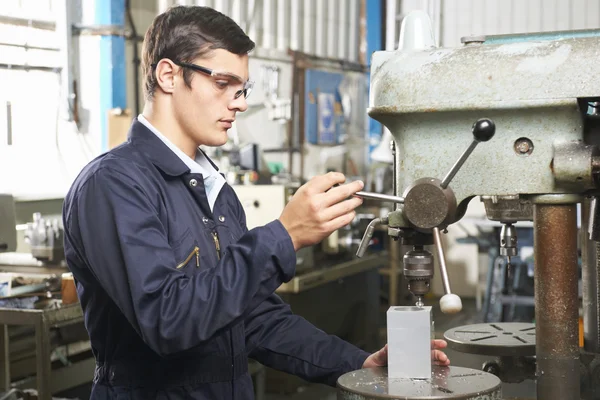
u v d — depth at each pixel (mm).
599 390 1479
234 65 1430
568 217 1237
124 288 1290
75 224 1366
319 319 4438
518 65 1203
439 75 1232
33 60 4488
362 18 7680
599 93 1173
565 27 7543
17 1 4391
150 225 1321
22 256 3750
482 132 1088
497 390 1157
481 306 6785
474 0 7699
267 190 3922
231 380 1506
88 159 4824
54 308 2992
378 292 5320
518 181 1229
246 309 1231
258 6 6281
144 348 1442
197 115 1439
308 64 6812
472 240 5953
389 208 7035
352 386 1170
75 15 4781
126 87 4992
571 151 1190
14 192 4371
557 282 1240
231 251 1262
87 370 4082
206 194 1536
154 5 5230
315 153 7020
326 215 1226
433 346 1361
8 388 3318
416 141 1274
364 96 7777
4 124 4316
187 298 1231
